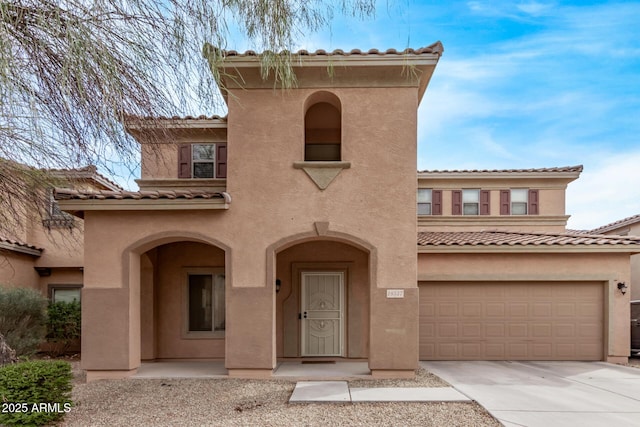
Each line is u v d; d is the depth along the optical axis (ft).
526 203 61.82
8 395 21.29
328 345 39.75
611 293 39.34
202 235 32.83
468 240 42.16
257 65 31.65
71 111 19.80
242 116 33.47
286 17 20.06
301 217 32.86
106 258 32.71
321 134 41.91
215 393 27.99
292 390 28.55
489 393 27.37
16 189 26.55
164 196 31.99
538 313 40.32
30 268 46.83
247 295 32.50
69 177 27.84
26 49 17.26
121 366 32.01
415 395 26.71
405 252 32.42
